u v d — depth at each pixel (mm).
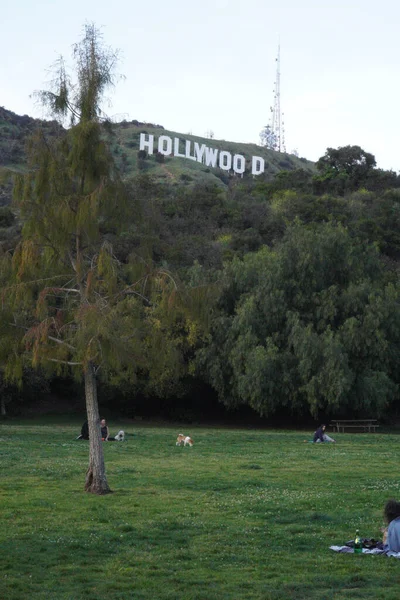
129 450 32969
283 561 12969
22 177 20188
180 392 59344
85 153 20375
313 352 52312
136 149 175250
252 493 20438
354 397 53719
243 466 26797
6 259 20031
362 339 54406
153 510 17672
